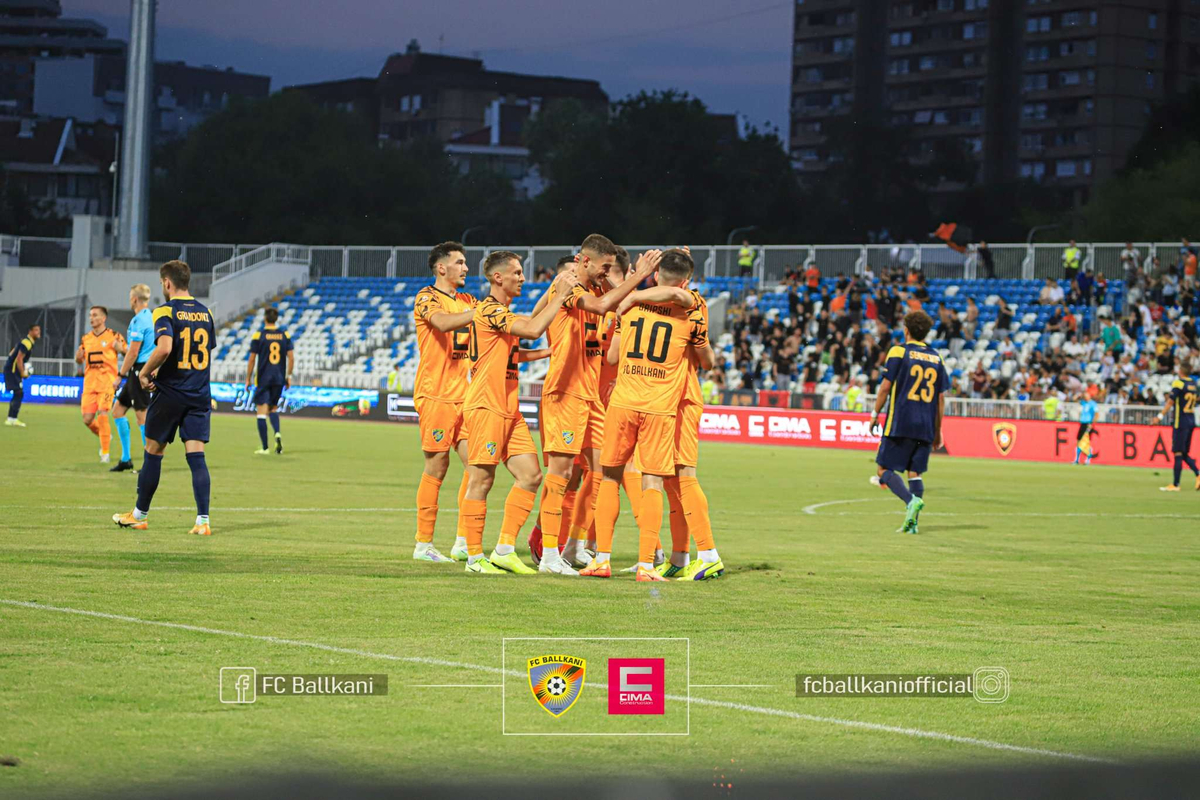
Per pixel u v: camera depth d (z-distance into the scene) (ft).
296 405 145.48
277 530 39.68
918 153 316.81
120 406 60.44
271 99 295.07
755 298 144.46
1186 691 20.43
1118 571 35.73
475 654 21.52
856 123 306.14
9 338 175.52
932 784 15.66
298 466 71.20
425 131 433.48
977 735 17.75
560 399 31.68
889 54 386.52
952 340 131.23
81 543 34.37
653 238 267.18
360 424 131.03
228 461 73.10
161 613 24.17
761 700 19.26
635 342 30.96
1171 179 236.22
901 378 46.39
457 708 18.34
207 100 466.29
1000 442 113.70
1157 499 68.64
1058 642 24.20
